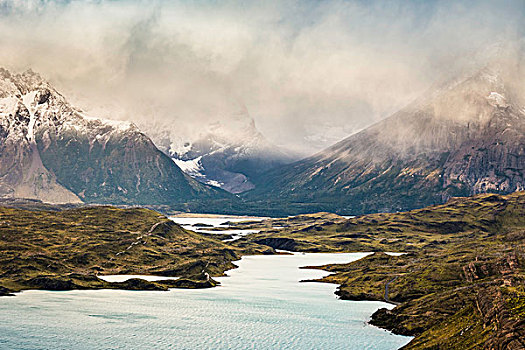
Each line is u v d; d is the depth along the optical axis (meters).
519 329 194.38
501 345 190.50
